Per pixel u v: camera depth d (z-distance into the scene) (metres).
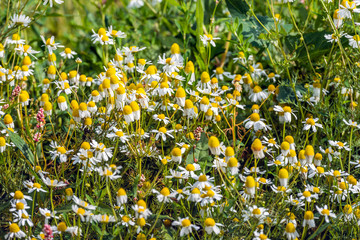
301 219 4.12
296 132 4.84
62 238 3.55
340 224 3.79
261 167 4.73
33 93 5.62
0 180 4.19
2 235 3.68
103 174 3.56
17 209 3.32
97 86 5.73
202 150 4.11
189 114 4.14
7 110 4.16
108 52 6.67
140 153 3.90
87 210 3.44
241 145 4.59
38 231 3.53
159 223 3.76
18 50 4.59
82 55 6.57
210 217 3.64
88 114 3.99
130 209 3.89
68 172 4.41
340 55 5.08
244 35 5.74
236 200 3.79
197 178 3.63
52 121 5.06
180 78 4.53
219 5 6.82
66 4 7.64
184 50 5.93
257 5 6.88
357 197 4.00
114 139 4.05
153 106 4.43
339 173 3.96
